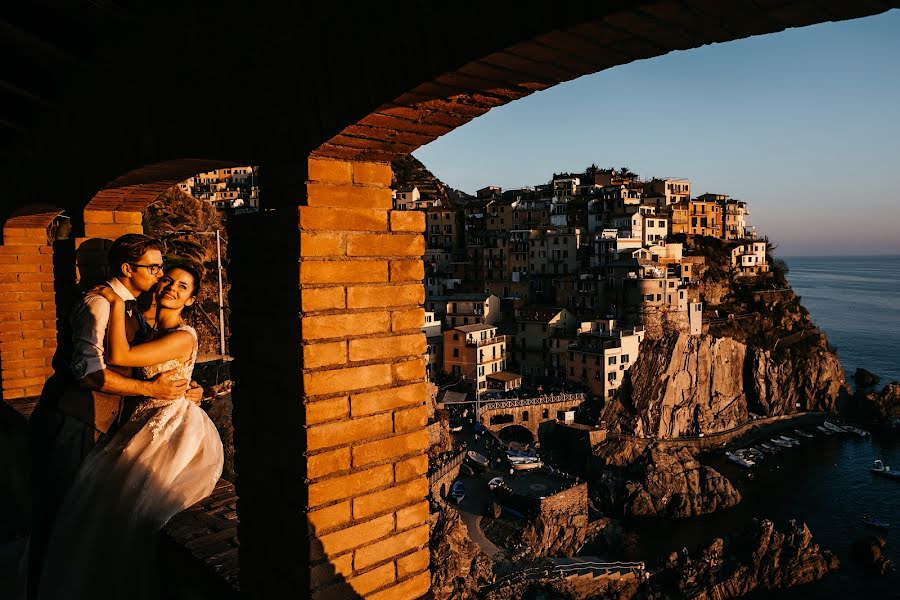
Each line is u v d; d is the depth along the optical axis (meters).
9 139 6.76
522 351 64.31
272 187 3.08
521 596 32.94
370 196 3.06
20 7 4.39
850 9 1.67
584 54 2.08
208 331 32.69
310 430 2.85
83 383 3.75
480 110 2.65
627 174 96.19
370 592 3.14
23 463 6.51
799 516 45.94
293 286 2.81
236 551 3.69
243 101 3.25
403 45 2.37
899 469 53.78
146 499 3.92
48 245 8.20
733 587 36.19
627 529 44.84
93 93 4.84
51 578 3.75
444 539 34.94
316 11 2.73
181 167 4.27
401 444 3.22
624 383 58.75
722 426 60.12
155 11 3.91
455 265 79.75
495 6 2.03
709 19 1.78
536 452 52.50
